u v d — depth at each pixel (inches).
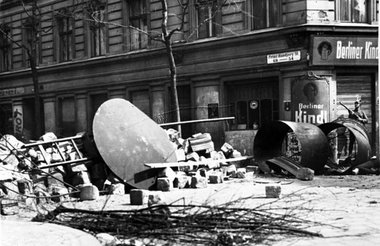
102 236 260.4
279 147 694.5
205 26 921.5
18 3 1295.5
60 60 1205.1
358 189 474.9
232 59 872.9
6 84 1343.5
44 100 1239.5
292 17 797.9
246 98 873.5
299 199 390.6
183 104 969.5
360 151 637.3
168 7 968.9
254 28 852.6
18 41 1306.6
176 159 542.0
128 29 1053.2
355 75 820.6
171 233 260.1
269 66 824.9
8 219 348.8
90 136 537.6
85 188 440.1
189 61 936.3
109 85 1082.7
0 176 420.5
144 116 545.3
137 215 285.9
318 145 626.8
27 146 517.3
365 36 802.2
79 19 1110.4
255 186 512.7
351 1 803.4
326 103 786.8
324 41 781.3
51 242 251.8
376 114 824.3
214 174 556.7
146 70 1009.5
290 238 255.3
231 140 863.7
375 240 251.8
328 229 278.4
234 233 259.3
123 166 495.2
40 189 462.9
